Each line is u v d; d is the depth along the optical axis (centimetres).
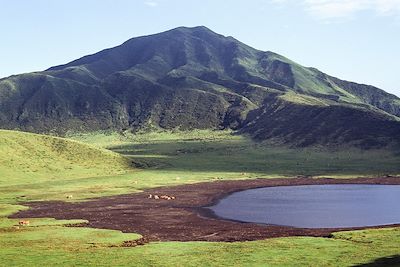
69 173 18412
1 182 15800
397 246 6184
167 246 6706
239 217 10162
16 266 5356
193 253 6147
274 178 18600
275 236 7781
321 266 5231
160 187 16138
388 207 11312
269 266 5303
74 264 5459
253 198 13450
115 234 7806
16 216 10262
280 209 11281
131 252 6228
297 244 6644
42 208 11631
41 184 15950
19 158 18525
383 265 5125
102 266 5366
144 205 12219
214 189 15600
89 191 14862
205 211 11125
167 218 10075
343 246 6378
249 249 6325
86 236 7556
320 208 11312
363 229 8131
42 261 5616
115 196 14000
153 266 5381
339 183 16950
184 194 14450
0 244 6850
